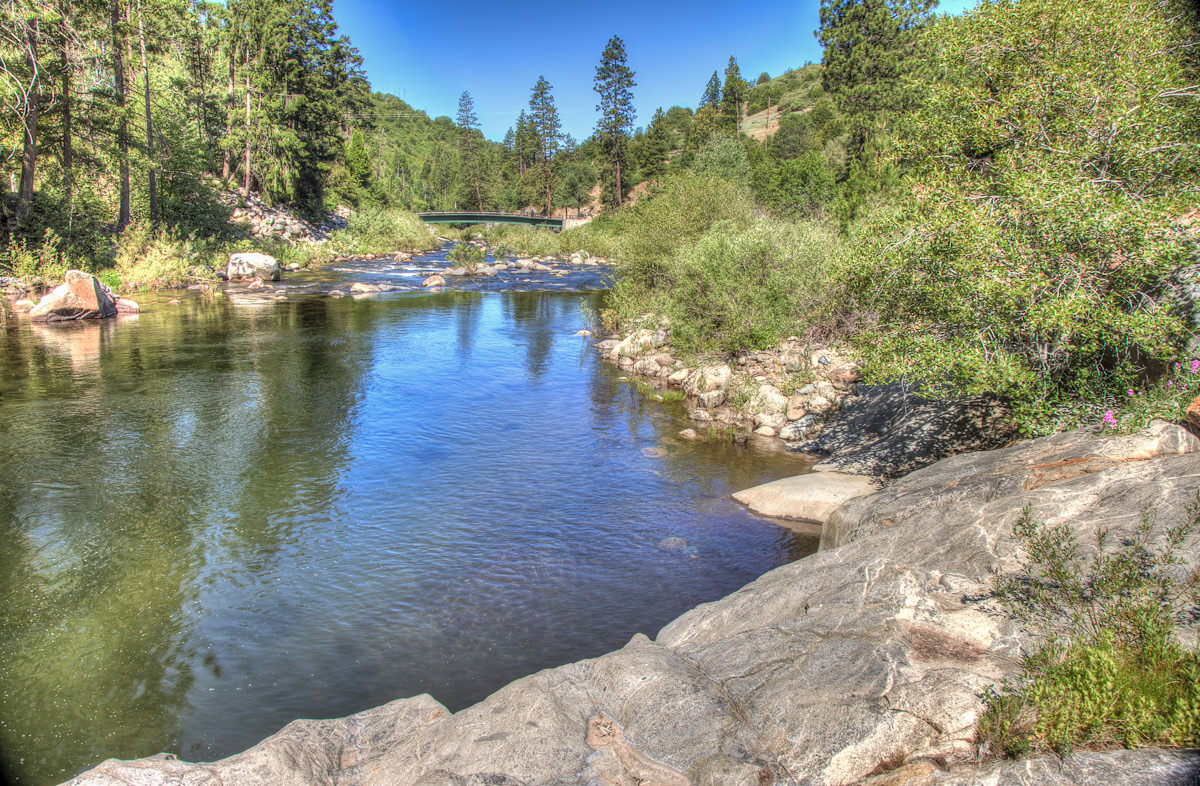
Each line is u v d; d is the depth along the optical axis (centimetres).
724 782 379
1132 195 835
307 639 726
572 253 5828
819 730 393
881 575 545
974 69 1059
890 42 5444
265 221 5172
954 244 867
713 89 10925
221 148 5419
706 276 1892
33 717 610
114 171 3634
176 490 1102
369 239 5869
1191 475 536
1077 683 370
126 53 3675
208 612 775
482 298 3381
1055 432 782
